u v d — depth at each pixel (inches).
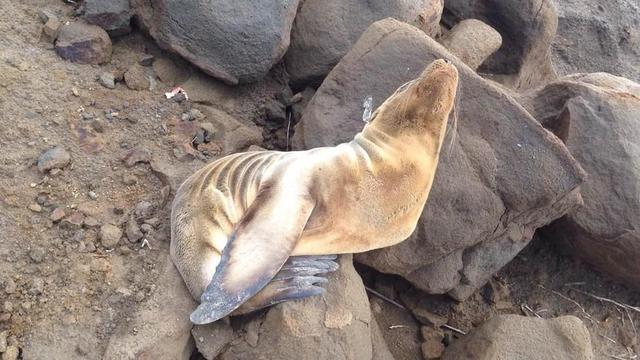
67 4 63.9
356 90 58.4
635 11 115.6
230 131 61.7
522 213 57.5
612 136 62.4
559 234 66.8
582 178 55.7
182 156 57.2
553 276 69.6
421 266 57.4
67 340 45.1
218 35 61.6
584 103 63.4
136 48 64.7
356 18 69.5
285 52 66.7
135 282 48.4
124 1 62.6
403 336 60.7
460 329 62.2
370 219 48.5
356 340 47.1
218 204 48.2
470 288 60.4
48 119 55.2
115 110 58.9
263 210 45.0
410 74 58.1
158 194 54.4
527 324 52.9
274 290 45.1
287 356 45.1
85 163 54.1
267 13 62.7
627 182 61.4
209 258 46.1
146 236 51.1
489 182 55.6
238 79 64.1
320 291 46.3
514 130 56.3
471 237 55.6
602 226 61.7
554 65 108.7
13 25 59.6
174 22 61.1
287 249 44.1
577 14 110.4
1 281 46.7
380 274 62.0
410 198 49.8
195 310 42.3
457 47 75.3
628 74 113.4
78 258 49.0
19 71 56.6
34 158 52.8
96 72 60.7
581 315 67.6
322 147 53.8
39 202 50.9
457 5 84.9
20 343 44.8
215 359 46.1
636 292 69.7
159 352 44.6
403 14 69.8
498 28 85.5
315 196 47.0
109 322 46.3
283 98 69.1
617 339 67.1
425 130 50.5
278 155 50.5
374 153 49.8
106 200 52.8
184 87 63.6
